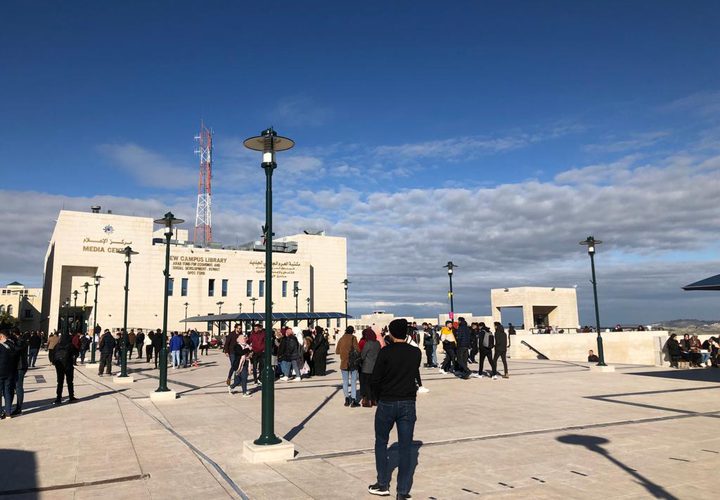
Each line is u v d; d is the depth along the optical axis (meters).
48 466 7.05
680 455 7.38
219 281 81.75
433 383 16.64
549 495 5.70
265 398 7.55
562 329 50.25
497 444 8.12
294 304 88.50
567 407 11.66
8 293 101.69
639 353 27.95
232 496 5.79
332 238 98.31
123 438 8.77
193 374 21.80
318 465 7.03
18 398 11.52
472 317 67.19
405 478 5.63
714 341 24.55
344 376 12.48
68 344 13.20
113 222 74.44
